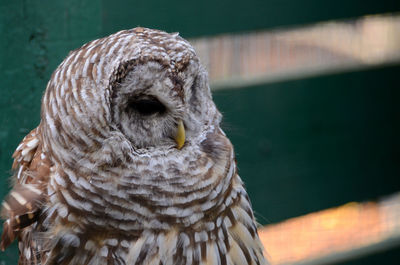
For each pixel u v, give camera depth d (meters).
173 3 1.92
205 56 2.00
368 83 2.15
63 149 1.61
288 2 2.01
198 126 1.66
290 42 2.07
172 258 1.64
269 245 2.20
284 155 2.08
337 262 2.22
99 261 1.64
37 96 1.79
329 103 2.11
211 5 1.95
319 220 2.24
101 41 1.61
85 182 1.61
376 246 2.25
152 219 1.63
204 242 1.65
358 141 2.15
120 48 1.59
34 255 1.67
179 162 1.63
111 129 1.60
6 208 1.65
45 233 1.64
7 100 1.78
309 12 2.04
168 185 1.62
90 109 1.59
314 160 2.11
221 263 1.67
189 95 1.64
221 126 1.79
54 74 1.63
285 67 2.07
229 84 2.02
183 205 1.63
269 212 2.08
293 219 2.15
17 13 1.77
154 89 1.61
